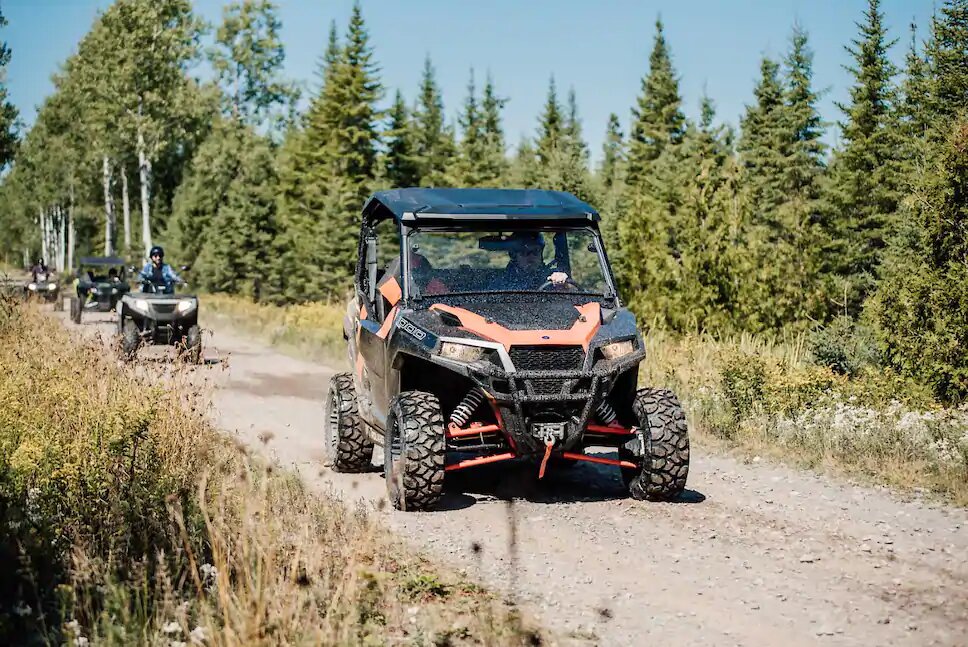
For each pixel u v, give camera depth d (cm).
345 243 4016
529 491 809
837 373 1230
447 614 505
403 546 632
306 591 454
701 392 1155
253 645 391
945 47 2527
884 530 676
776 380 1110
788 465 904
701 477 861
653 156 5825
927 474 840
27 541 518
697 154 3791
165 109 5950
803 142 3425
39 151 8600
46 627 454
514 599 536
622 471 795
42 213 9219
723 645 469
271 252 4578
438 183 5175
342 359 1953
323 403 1372
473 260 812
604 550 632
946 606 519
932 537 658
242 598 433
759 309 1708
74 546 501
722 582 565
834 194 2817
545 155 6694
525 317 748
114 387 848
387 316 809
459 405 753
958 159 1156
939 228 1149
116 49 6031
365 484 848
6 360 1068
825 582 563
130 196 8162
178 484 615
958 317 1095
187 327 1852
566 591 551
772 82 4028
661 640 475
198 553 530
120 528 540
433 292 796
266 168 5688
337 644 417
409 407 732
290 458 967
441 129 6731
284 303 4569
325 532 581
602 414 776
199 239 5772
